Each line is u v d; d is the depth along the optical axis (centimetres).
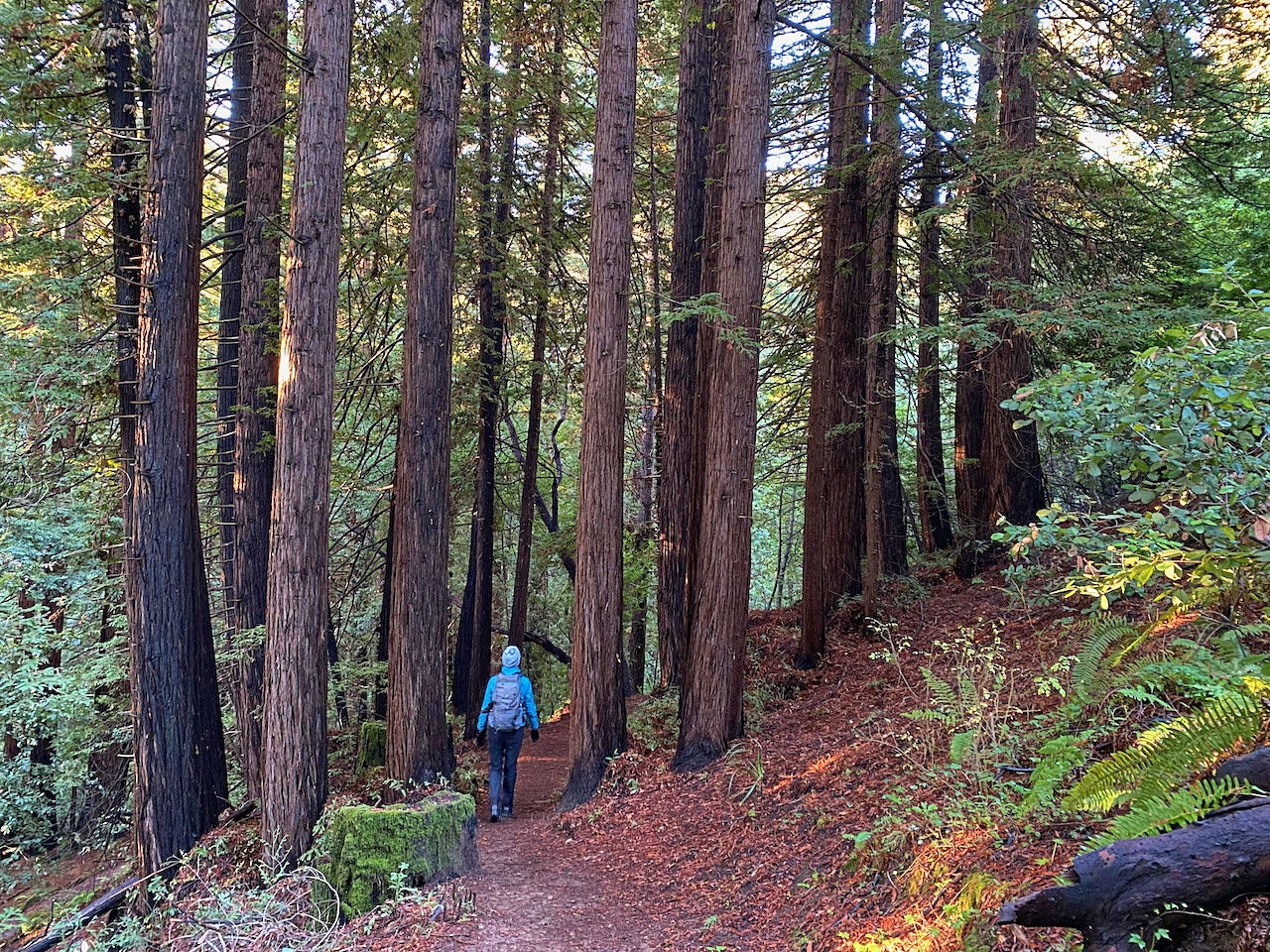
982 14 891
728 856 600
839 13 1005
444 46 899
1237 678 365
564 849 733
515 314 1466
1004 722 528
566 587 2184
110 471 1239
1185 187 1201
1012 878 358
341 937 558
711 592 804
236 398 1189
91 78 901
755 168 780
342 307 1366
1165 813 283
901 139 948
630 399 1977
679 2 1179
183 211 812
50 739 1410
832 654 1037
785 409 1694
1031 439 1056
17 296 992
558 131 1403
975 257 982
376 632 1889
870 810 536
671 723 1005
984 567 1189
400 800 827
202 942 570
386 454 1608
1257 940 242
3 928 964
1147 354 374
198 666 870
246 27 1054
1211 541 359
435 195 898
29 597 1343
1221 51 924
